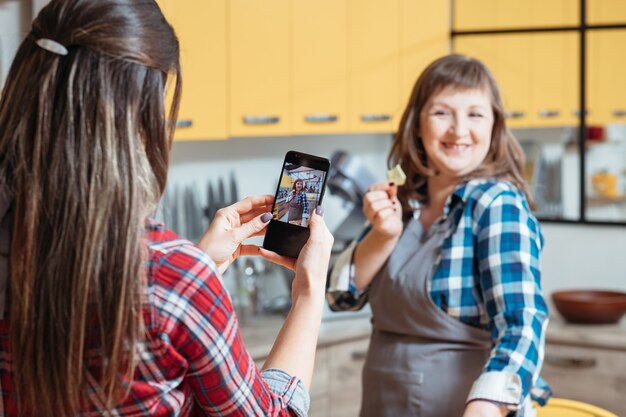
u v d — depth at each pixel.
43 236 0.95
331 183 3.52
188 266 0.99
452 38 3.96
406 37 3.52
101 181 0.94
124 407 0.98
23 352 0.96
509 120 3.96
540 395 1.97
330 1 3.26
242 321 3.26
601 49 3.90
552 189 4.07
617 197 3.93
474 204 1.93
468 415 1.70
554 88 3.97
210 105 2.92
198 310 0.98
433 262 1.97
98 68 0.96
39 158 0.95
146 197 0.98
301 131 3.21
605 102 3.92
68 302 0.94
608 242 3.89
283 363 1.16
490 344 1.94
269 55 3.08
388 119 3.49
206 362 0.99
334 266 2.17
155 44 0.99
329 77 3.28
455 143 2.00
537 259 1.87
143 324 0.96
